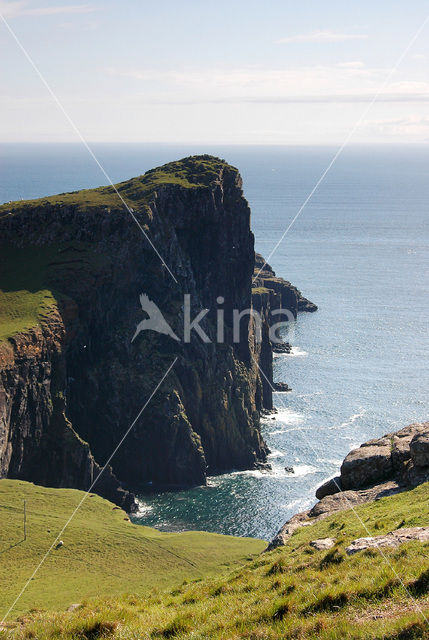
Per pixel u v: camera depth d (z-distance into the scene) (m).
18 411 167.00
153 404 193.00
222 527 150.00
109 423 194.12
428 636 23.19
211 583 41.59
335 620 26.55
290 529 47.06
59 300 191.88
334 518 45.81
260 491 167.75
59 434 176.00
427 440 49.44
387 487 50.59
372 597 27.69
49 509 135.50
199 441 190.00
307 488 166.38
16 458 166.88
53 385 180.25
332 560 34.34
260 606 30.31
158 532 133.25
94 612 35.75
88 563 110.44
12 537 117.94
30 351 172.50
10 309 184.62
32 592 95.06
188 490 176.38
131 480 189.25
